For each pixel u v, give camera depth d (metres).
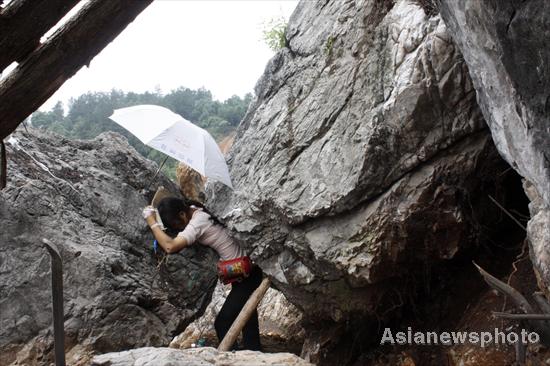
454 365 4.27
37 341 4.66
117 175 5.79
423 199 4.09
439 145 4.04
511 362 3.92
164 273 5.41
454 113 3.99
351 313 4.63
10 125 3.03
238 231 4.84
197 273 5.56
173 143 4.88
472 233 4.36
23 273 4.76
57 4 2.80
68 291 4.80
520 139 2.97
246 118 5.46
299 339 6.23
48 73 2.93
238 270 4.88
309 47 5.02
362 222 4.19
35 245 4.84
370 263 4.14
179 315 5.25
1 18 2.77
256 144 5.09
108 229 5.36
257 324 5.00
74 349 4.68
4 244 4.78
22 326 4.67
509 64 2.68
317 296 4.66
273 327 6.66
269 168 4.79
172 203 4.97
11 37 2.82
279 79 5.20
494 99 3.12
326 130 4.55
